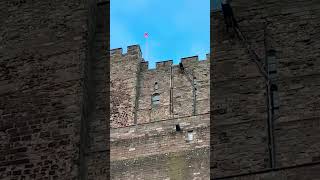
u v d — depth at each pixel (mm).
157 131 53156
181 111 59156
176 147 52219
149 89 60750
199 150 51562
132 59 62062
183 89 60000
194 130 52750
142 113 59781
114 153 52688
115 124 59688
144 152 52344
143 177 51125
